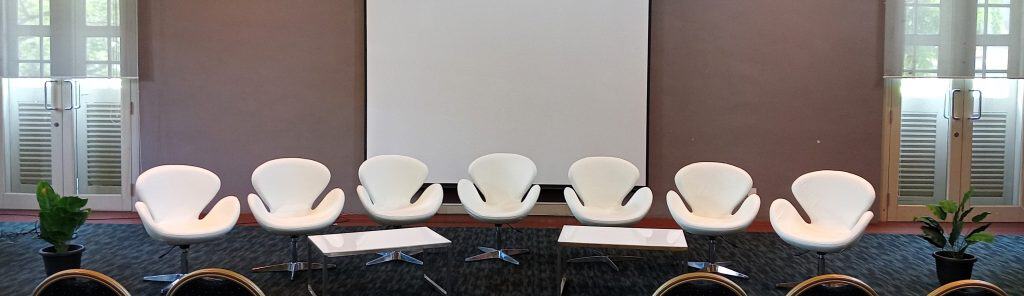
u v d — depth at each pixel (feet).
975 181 22.22
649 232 14.21
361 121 22.25
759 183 21.97
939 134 22.04
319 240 13.29
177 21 22.18
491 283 14.55
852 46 21.56
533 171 17.99
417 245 12.85
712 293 6.82
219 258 16.51
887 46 21.30
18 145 23.09
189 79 22.34
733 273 15.12
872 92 21.66
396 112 21.85
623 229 14.48
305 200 16.69
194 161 22.56
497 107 21.67
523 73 21.57
